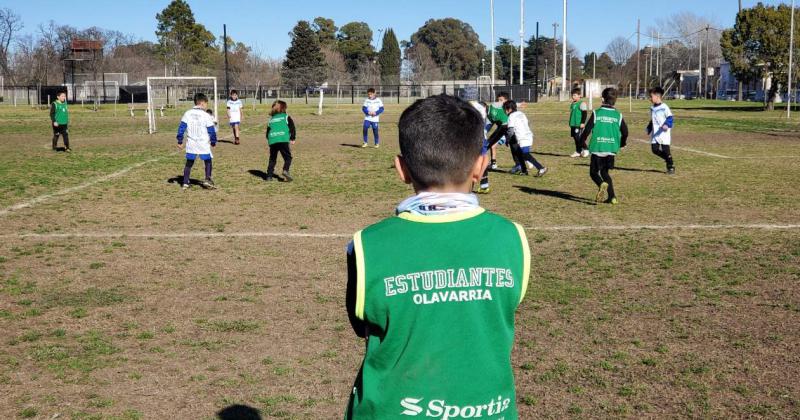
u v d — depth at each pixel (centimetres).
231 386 486
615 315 628
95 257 848
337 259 840
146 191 1373
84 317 629
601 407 452
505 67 13175
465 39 12862
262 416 442
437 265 210
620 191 1343
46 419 436
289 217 1105
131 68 8662
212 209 1177
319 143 2495
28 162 1862
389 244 212
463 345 207
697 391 472
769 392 469
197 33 10062
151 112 3011
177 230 1006
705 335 576
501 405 213
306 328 602
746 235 945
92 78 7456
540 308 648
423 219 214
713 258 826
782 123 3553
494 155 1691
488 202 1226
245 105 6194
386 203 1234
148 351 549
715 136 2736
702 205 1181
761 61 5097
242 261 830
